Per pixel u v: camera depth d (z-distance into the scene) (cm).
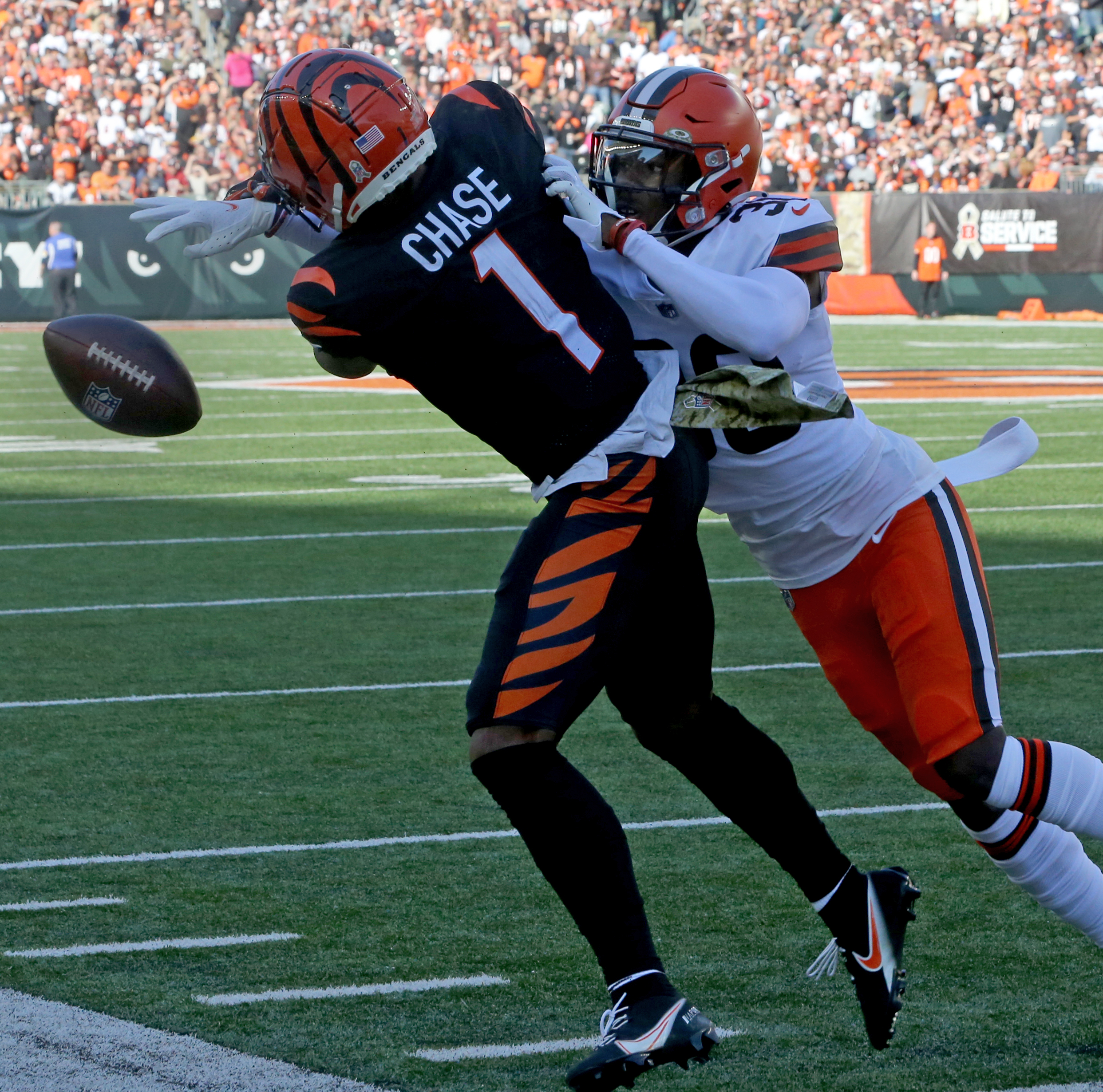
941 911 1443
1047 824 1172
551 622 1046
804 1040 1179
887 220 9744
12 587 2964
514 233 1073
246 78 10412
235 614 2738
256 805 1758
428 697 2217
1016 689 2184
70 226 9006
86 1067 1112
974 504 3772
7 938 1379
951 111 10688
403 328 1062
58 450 4944
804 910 1446
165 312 9206
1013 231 9550
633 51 11000
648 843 1634
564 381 1070
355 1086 1086
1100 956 1338
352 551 3275
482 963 1324
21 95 10069
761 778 1183
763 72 10894
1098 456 4503
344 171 1041
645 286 1128
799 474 1151
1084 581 2897
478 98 1110
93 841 1641
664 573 1108
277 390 6738
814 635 1216
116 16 10600
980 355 7475
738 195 1155
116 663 2411
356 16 10769
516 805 1048
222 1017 1209
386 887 1508
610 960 1034
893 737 1215
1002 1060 1138
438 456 4694
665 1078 1115
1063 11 11162
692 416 1095
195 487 4153
